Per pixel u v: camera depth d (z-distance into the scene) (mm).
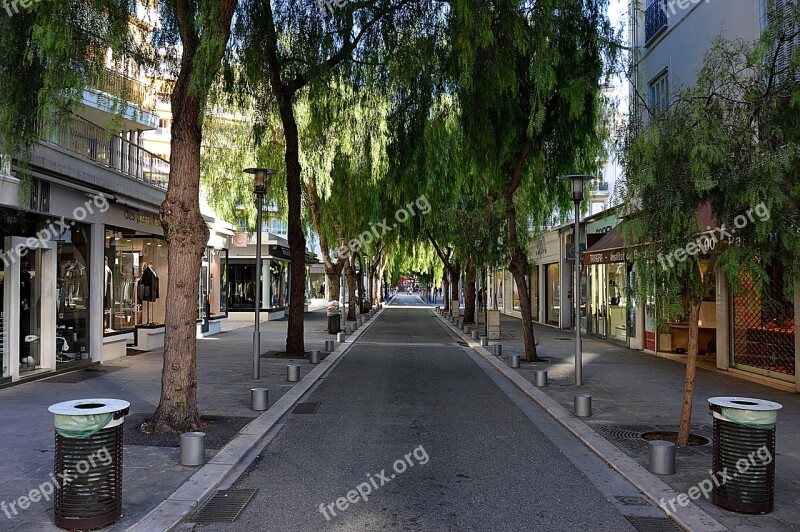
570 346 18812
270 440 7441
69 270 12695
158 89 12805
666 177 6453
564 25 12578
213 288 23203
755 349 12195
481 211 19469
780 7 7035
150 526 4605
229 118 18562
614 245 14703
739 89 6852
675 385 11383
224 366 13578
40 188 11195
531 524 4867
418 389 11273
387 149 16250
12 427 7551
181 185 7555
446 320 33531
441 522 4879
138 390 10234
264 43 13141
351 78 15234
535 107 12211
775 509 5098
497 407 9695
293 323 15477
